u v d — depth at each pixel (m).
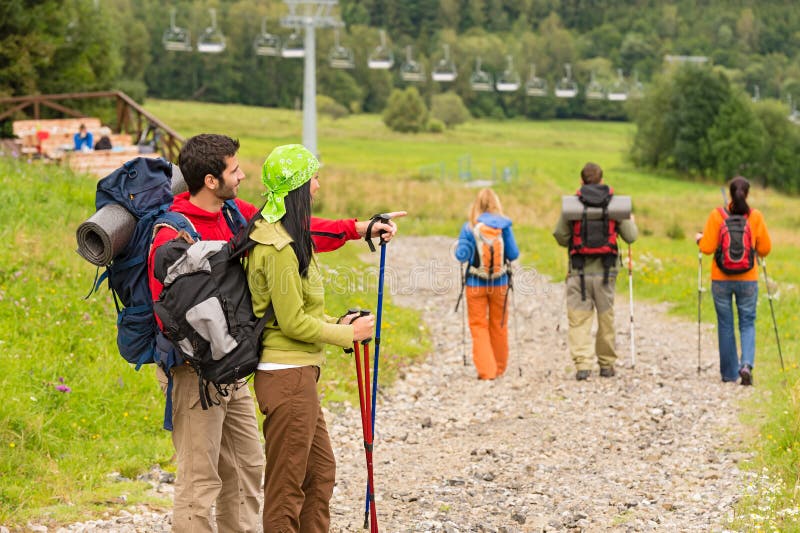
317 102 173.88
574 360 10.55
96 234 4.55
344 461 7.79
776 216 61.66
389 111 161.62
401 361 11.59
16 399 7.23
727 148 110.50
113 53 47.94
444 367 11.67
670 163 115.00
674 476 7.06
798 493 6.08
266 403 4.63
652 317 15.08
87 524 5.81
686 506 6.28
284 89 181.88
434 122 164.50
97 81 46.03
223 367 4.41
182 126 132.00
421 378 11.05
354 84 189.25
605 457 7.73
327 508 5.02
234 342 4.41
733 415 8.70
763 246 9.91
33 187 14.16
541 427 8.73
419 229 30.97
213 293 4.42
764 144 111.44
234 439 5.12
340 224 5.19
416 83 199.38
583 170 10.49
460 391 10.41
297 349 4.65
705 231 10.02
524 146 147.25
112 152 21.23
